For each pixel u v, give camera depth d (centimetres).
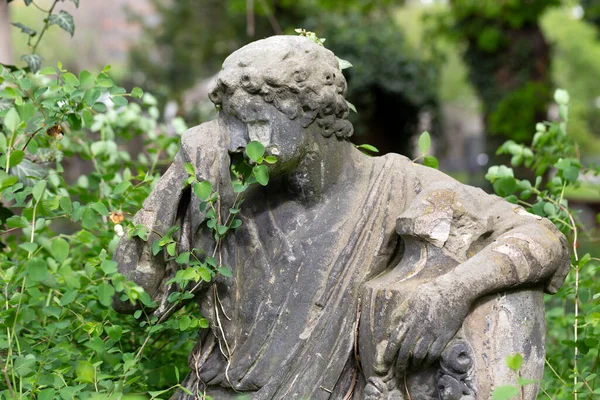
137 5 1828
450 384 211
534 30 1009
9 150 251
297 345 229
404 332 212
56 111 273
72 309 308
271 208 241
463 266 213
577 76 2441
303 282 232
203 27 1274
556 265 224
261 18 1200
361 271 231
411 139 1181
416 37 1953
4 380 254
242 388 235
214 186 240
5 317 261
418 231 221
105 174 352
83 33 1747
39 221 250
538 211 312
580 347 279
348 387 231
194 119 1114
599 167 332
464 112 2438
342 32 1112
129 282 233
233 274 240
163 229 242
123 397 203
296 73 225
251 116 226
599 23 1294
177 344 307
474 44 1039
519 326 219
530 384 220
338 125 237
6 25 405
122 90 272
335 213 238
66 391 229
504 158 991
